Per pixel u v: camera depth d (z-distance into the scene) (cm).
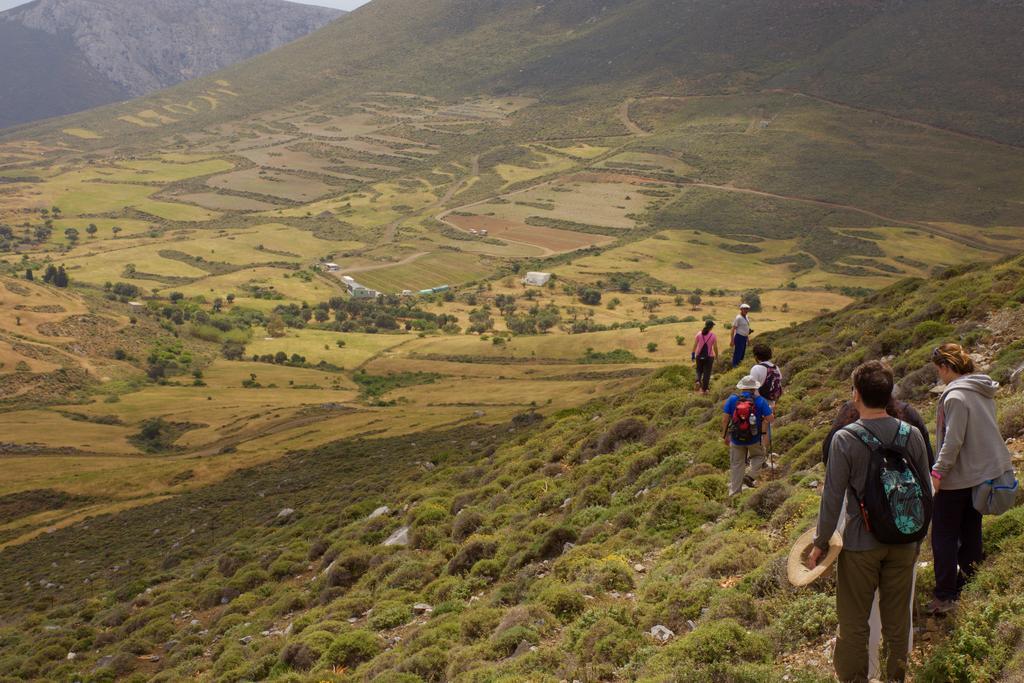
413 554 1994
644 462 1716
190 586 3098
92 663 2397
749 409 1252
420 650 1218
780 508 1044
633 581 1117
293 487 6431
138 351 19838
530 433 3488
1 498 9206
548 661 904
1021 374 1221
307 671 1455
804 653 682
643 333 19112
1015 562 607
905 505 499
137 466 10206
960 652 542
